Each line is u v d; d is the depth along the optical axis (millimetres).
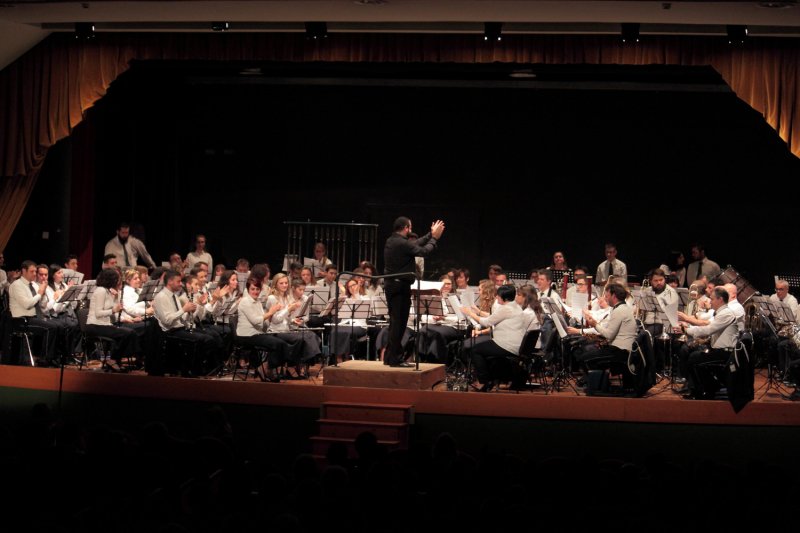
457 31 11172
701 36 11141
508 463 6449
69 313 11391
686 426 8641
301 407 8922
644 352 8891
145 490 5652
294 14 10789
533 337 9086
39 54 12203
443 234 15602
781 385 10320
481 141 15562
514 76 14633
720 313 8836
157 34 11945
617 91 15266
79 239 13875
